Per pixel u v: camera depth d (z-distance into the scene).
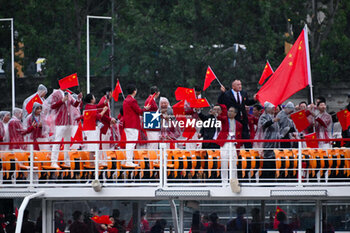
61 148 66.50
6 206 65.25
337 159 61.50
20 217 59.12
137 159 63.12
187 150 62.19
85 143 61.53
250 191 60.91
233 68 145.38
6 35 160.00
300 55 68.56
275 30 154.00
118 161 62.31
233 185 60.44
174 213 61.38
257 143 64.56
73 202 63.25
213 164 63.00
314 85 144.12
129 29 148.25
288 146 65.12
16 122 66.50
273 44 143.12
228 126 63.66
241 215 62.06
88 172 64.69
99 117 64.94
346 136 66.44
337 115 64.69
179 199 61.53
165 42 144.88
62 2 154.62
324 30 145.50
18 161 62.59
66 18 157.12
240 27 148.38
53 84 150.75
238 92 65.69
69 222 63.12
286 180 63.19
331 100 146.62
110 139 68.44
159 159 63.72
